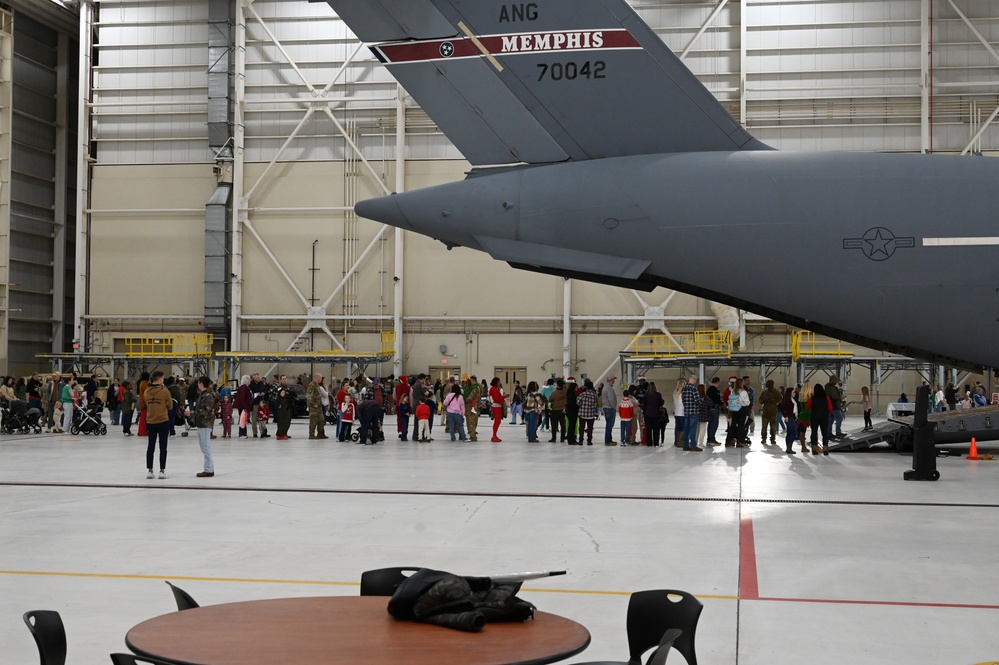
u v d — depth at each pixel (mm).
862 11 40438
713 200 9812
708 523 10016
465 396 24281
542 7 10328
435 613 3398
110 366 45344
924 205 9438
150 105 44594
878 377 38562
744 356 37750
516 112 10445
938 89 40125
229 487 13133
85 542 8742
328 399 31125
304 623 3408
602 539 9008
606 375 43031
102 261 45062
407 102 43625
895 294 9438
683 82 10219
